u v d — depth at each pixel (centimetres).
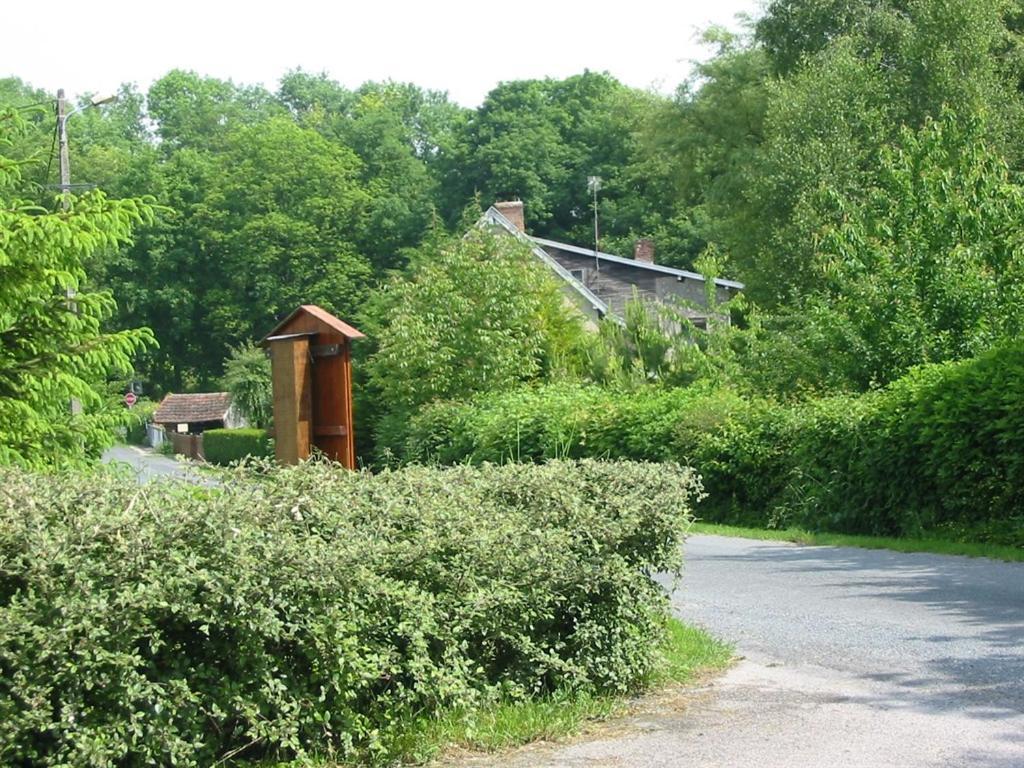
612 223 6800
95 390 1138
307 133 7038
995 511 1631
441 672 597
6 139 1161
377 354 3522
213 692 523
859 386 2098
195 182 7000
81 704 483
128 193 6881
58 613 480
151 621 504
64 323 1018
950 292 2042
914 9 3519
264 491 612
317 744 556
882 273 2109
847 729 629
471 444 2909
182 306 6719
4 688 474
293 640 553
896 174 2206
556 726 624
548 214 6875
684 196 4781
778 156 3334
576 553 695
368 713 588
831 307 2253
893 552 1509
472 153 7075
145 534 519
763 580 1259
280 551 543
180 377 7181
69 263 1033
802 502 1945
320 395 966
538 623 682
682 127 4575
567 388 2986
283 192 6844
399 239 6944
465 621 620
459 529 654
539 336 3384
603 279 5466
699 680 758
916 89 3362
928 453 1706
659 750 595
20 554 496
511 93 7244
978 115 2288
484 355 3306
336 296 6675
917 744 596
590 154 7062
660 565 746
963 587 1149
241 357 5488
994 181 2128
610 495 741
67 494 558
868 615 998
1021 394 1585
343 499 637
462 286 3416
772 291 3306
